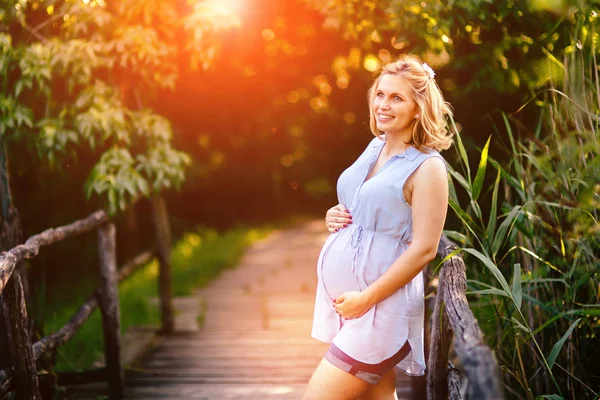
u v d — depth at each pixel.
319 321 2.66
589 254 2.90
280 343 5.51
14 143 4.64
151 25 4.83
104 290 4.40
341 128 13.20
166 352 5.34
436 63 4.88
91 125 4.35
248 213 15.62
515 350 3.05
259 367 4.86
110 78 4.63
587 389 2.96
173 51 4.79
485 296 3.48
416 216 2.35
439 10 3.94
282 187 16.03
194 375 4.71
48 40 4.56
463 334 1.86
